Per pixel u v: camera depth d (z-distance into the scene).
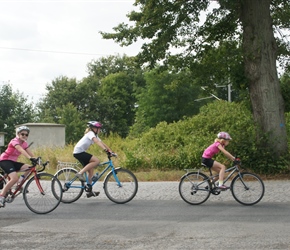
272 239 7.43
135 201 12.16
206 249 6.86
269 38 18.48
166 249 6.89
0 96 59.69
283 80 20.11
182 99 62.38
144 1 19.73
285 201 11.88
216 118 27.44
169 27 19.64
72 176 11.94
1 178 10.70
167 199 12.55
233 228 8.38
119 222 9.13
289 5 20.27
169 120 62.50
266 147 18.33
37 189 10.45
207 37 21.09
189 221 9.16
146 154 22.41
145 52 20.05
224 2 18.41
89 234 8.02
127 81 78.62
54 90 78.19
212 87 21.91
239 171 11.46
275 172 17.92
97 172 12.01
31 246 7.19
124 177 11.82
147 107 63.12
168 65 21.44
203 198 11.53
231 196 12.74
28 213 10.36
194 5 19.39
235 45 21.31
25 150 10.63
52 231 8.30
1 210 10.80
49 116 74.62
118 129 75.88
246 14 18.58
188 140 24.56
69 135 68.81
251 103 18.98
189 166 21.03
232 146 18.42
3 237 7.83
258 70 18.47
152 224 8.88
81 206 11.31
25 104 60.62
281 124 18.58
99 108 76.31
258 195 11.33
